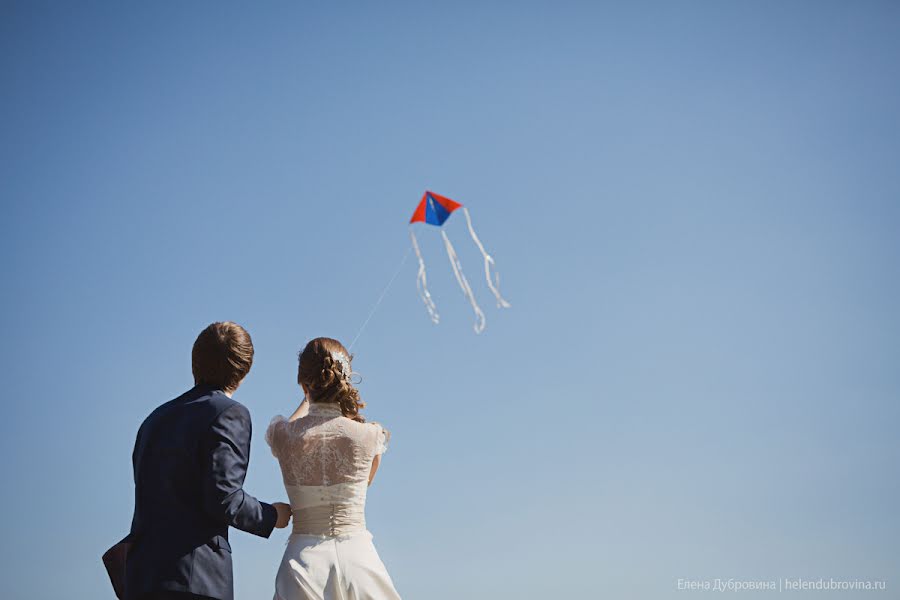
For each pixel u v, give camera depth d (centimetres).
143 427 414
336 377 473
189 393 416
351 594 443
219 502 387
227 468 392
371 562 454
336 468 459
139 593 381
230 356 422
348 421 470
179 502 393
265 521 410
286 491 467
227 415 403
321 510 457
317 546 450
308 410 487
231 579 398
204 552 389
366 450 466
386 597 452
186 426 399
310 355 477
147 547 389
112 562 400
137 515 399
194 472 395
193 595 382
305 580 440
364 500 470
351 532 457
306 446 460
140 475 402
